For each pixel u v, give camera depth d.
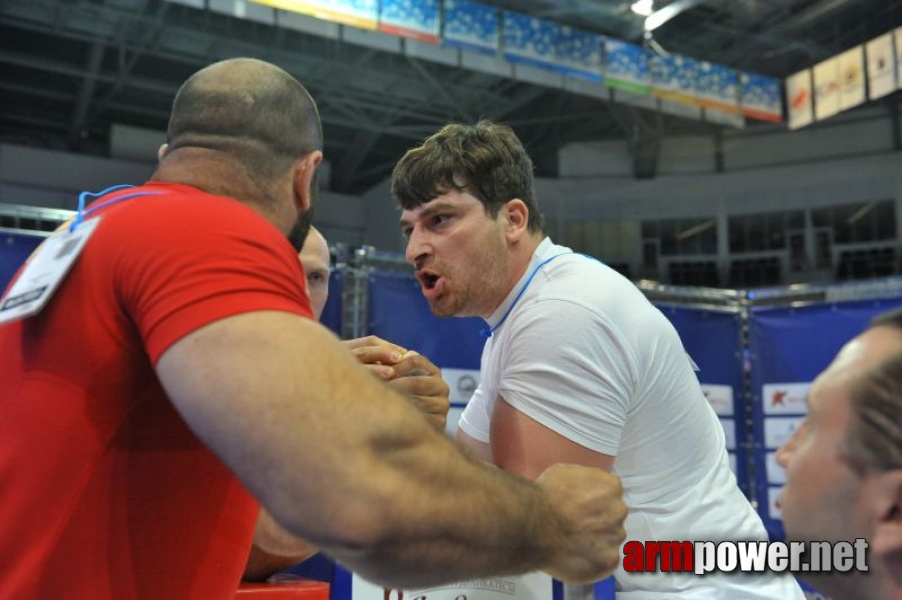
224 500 0.82
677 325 3.93
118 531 0.74
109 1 9.19
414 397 1.16
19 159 11.07
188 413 0.65
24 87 11.33
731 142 14.69
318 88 11.91
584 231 14.85
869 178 13.69
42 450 0.71
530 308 1.24
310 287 1.98
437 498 0.66
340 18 8.28
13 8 9.25
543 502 0.78
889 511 0.58
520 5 10.92
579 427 1.15
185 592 0.78
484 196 1.33
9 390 0.75
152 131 12.31
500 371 1.29
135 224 0.74
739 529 1.31
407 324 3.26
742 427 4.00
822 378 0.62
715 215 14.59
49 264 0.78
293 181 0.92
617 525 0.85
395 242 12.50
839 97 11.20
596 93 11.28
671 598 0.98
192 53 10.55
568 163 15.05
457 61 9.99
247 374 0.62
